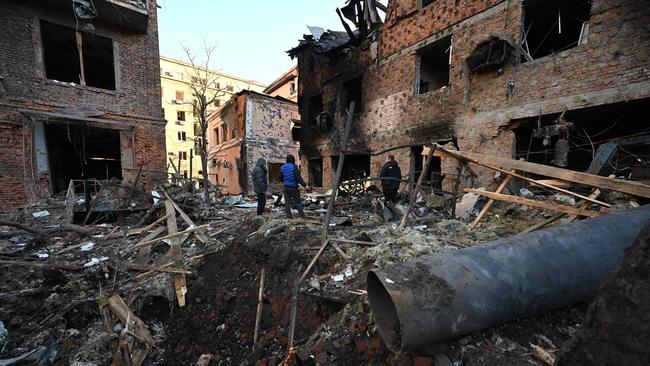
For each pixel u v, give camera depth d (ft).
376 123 32.78
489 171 21.20
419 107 27.73
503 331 5.76
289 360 7.77
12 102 24.98
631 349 3.26
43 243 16.57
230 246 15.05
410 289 5.07
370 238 12.32
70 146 39.27
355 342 7.00
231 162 58.70
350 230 14.19
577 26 24.93
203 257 15.21
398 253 10.22
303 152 46.19
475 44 22.85
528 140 22.72
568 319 6.22
